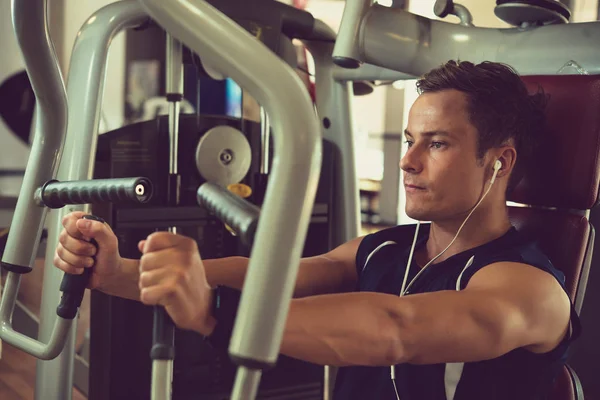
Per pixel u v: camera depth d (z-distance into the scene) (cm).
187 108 324
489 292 100
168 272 72
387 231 142
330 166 226
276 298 62
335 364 90
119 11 172
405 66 159
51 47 104
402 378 117
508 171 121
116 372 192
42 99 106
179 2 63
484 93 118
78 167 162
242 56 62
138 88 521
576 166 133
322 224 225
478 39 161
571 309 110
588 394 252
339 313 88
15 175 454
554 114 135
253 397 62
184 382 199
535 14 156
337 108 226
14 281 108
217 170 196
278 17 203
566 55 153
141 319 194
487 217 121
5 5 418
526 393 111
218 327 76
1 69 418
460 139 117
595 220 249
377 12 154
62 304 94
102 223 98
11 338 105
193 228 199
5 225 400
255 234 64
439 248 126
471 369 111
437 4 167
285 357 218
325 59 224
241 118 207
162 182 195
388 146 589
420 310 92
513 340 98
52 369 156
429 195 119
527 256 112
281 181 62
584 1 318
